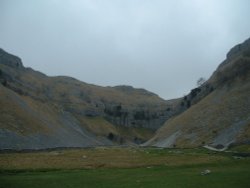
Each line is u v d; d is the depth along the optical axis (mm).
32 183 56781
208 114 193000
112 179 59594
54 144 185625
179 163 84062
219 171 61812
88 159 101188
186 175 59656
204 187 48375
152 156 106000
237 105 178250
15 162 92312
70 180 59531
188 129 193375
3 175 67750
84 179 60406
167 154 111625
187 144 174125
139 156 107625
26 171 75438
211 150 131000
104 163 90375
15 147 150875
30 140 168000
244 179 52469
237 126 157375
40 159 101125
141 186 51250
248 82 195250
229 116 173875
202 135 175250
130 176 62312
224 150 133625
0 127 160875
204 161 84375
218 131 167875
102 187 52156
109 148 161375
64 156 111625
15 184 55781
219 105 192875
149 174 63969
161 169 71562
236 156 97188
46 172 73188
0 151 135000
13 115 183750
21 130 172625
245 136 140875
